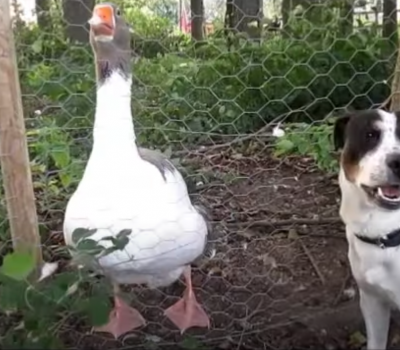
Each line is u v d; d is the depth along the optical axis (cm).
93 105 210
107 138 118
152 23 287
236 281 143
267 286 141
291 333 125
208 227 133
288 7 288
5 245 141
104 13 120
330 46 224
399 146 104
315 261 149
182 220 119
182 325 126
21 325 103
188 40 282
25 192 125
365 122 107
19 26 254
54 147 175
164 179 120
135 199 115
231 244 157
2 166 125
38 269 127
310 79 232
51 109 216
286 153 198
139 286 142
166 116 209
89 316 104
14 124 122
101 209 115
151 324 130
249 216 171
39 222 156
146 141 207
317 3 268
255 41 257
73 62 246
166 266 120
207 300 137
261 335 125
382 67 233
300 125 204
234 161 202
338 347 123
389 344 124
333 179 184
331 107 234
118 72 120
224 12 291
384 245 109
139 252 116
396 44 234
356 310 131
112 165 117
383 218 108
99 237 116
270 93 234
